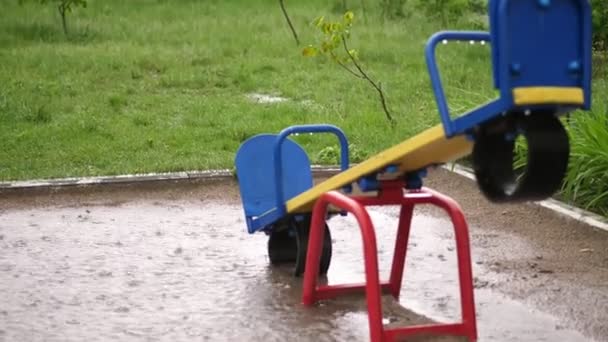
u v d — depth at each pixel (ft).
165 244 58.59
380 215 66.69
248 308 45.88
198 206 69.77
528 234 60.03
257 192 54.60
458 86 109.19
